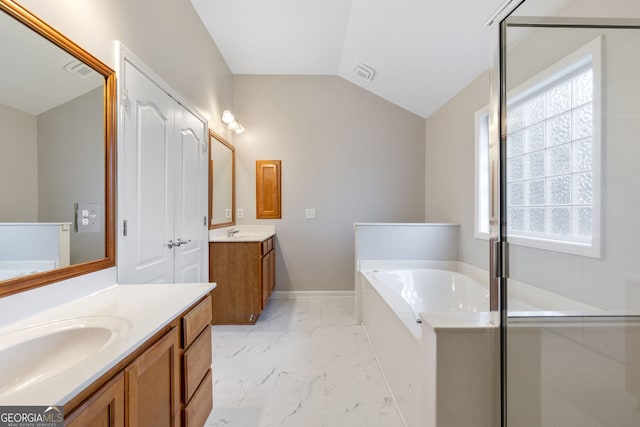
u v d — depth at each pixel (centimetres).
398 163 344
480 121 240
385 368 179
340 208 344
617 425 111
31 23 94
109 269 130
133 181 149
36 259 97
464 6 183
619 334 112
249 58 308
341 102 342
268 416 148
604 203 119
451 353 106
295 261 343
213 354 210
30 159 96
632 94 111
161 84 178
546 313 114
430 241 279
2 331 82
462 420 108
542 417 111
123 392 74
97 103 124
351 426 141
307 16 244
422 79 276
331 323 269
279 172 341
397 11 211
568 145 134
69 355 84
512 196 136
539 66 141
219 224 292
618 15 115
